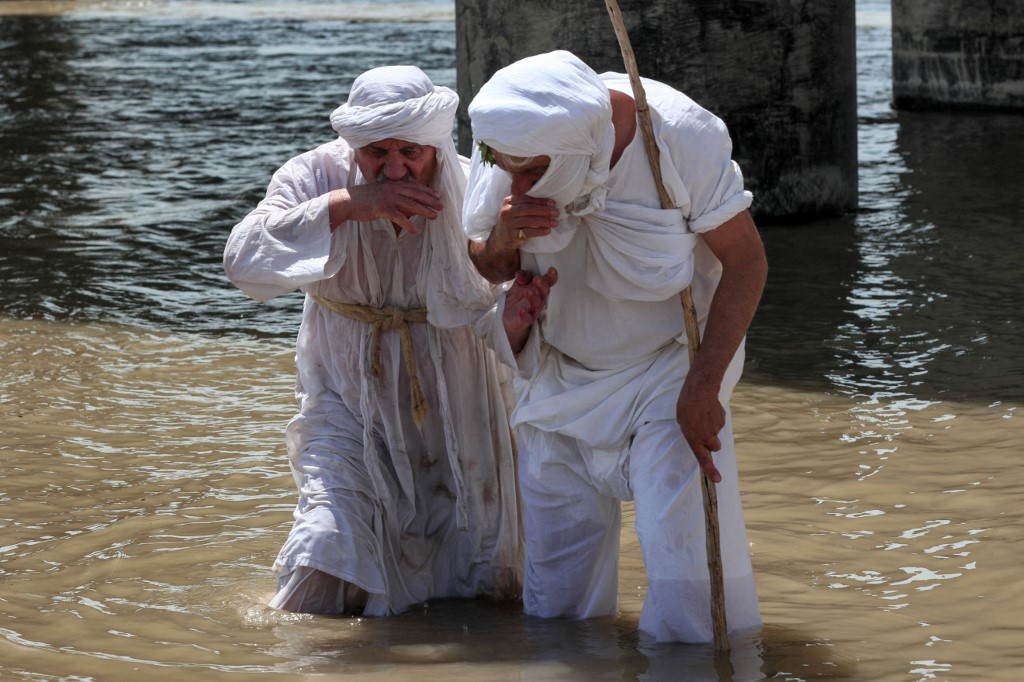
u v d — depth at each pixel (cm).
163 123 2261
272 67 2909
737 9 1412
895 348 995
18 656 515
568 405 534
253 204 1623
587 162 492
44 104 2511
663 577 519
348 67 2855
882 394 891
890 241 1353
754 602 534
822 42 1451
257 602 584
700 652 512
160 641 534
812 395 895
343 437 591
